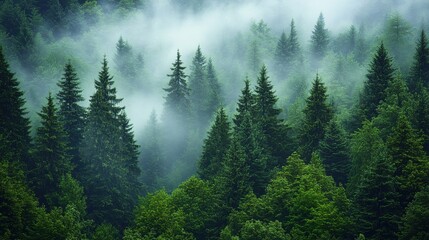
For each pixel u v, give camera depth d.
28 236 58.16
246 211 62.00
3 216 57.44
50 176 71.00
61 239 58.38
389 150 63.78
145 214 63.12
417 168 60.09
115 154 76.69
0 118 73.31
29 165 74.75
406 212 53.66
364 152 67.19
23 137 75.31
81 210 67.88
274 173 72.81
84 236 60.41
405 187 58.22
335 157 71.56
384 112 76.06
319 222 54.91
